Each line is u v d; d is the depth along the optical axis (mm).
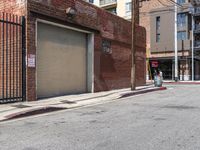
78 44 18453
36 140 7207
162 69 52281
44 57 15617
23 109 11523
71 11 16531
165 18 51562
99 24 19844
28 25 13984
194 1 49719
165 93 20562
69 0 16750
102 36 20266
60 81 16859
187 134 7699
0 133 8023
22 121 9844
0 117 10195
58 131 8180
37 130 8336
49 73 15984
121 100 16031
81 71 18766
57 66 16578
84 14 18188
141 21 54844
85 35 19109
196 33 50219
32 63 14164
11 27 13828
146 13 54281
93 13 19156
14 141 7141
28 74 13953
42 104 13094
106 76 20719
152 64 52500
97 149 6402
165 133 7828
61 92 16953
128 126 8773
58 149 6430
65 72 17250
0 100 13125
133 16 20609
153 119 9883
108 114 11094
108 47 21062
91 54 19156
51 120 9945
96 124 9125
